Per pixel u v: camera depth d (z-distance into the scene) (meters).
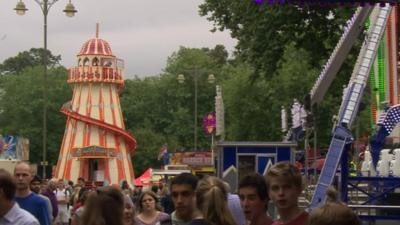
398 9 32.34
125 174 105.62
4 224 11.48
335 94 47.31
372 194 25.23
